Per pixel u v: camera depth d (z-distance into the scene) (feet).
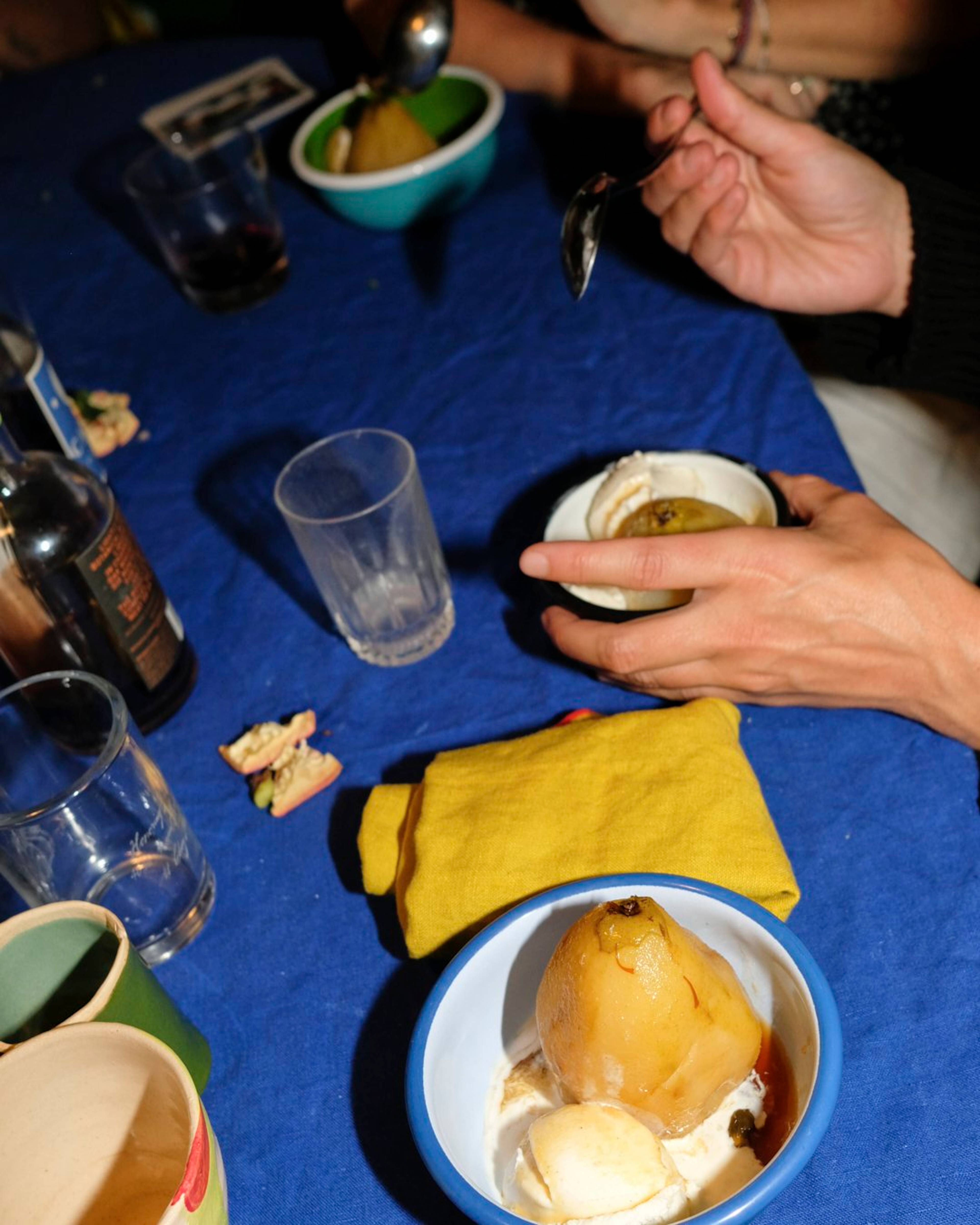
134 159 4.48
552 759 2.01
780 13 4.12
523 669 2.43
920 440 4.19
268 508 3.00
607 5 4.17
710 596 2.14
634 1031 1.41
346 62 4.61
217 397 3.42
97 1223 1.52
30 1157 1.49
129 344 3.72
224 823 2.28
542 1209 1.42
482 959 1.63
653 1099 1.45
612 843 1.85
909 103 4.23
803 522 2.44
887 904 1.86
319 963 2.00
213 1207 1.44
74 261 4.15
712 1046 1.45
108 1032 1.44
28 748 2.13
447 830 1.92
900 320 3.27
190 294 3.77
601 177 2.64
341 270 3.80
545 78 4.32
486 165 3.78
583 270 2.60
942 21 4.01
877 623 2.08
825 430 2.80
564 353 3.24
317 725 2.42
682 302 3.32
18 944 1.61
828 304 3.19
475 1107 1.62
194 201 3.57
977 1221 1.50
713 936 1.63
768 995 1.59
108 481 3.03
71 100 4.92
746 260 3.11
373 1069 1.83
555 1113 1.49
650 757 1.97
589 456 2.90
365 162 3.66
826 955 1.82
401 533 2.38
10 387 2.57
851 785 2.06
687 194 2.97
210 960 2.05
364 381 3.34
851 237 3.11
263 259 3.70
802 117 4.21
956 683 2.07
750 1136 1.54
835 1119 1.63
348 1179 1.70
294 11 7.75
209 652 2.66
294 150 3.82
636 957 1.43
